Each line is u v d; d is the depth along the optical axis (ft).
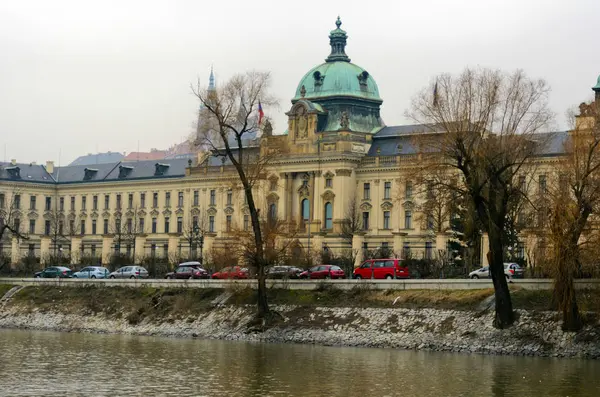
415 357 385.09
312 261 557.74
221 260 526.16
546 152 546.26
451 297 431.84
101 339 453.58
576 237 374.43
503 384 327.47
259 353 399.03
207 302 488.02
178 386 327.47
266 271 466.70
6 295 556.51
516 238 495.41
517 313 403.95
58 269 591.37
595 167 375.25
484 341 399.24
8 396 311.06
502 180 410.72
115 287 531.50
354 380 336.08
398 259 514.27
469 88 399.03
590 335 380.99
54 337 463.42
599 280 375.25
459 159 397.80
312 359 381.40
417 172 405.59
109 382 334.24
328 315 448.24
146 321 489.26
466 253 529.86
